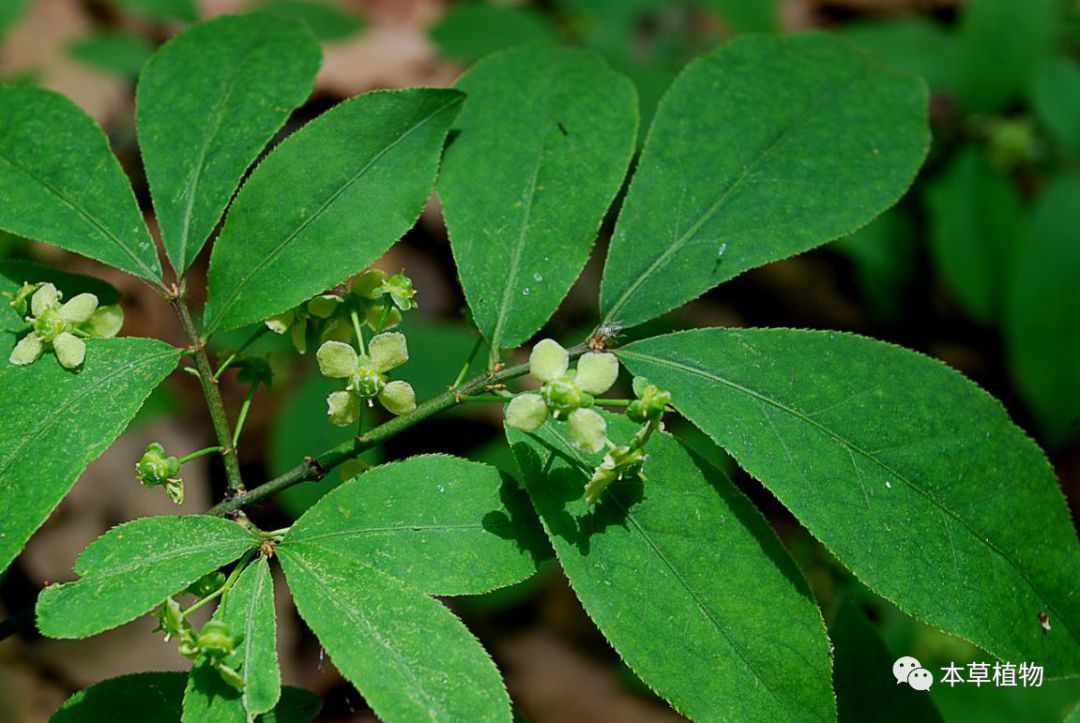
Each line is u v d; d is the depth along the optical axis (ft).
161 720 0.84
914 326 1.52
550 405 0.83
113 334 0.88
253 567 0.82
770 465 0.83
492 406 1.24
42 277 0.88
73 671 1.19
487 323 0.86
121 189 0.87
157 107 0.89
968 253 1.22
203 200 0.87
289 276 0.85
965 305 1.24
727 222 0.87
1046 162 1.25
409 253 1.49
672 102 0.89
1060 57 1.22
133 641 1.22
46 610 0.80
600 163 0.88
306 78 0.89
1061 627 0.83
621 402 0.84
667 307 0.86
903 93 0.91
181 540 0.82
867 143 0.89
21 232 0.86
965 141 1.28
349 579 0.81
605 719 1.28
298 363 1.20
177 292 0.87
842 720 0.89
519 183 0.88
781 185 0.88
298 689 0.84
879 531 0.82
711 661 0.81
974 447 0.84
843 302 1.57
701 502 0.83
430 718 0.79
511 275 0.86
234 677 0.80
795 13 1.77
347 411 0.86
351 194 0.86
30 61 1.47
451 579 0.82
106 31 1.51
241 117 0.88
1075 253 1.16
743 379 0.84
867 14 1.77
